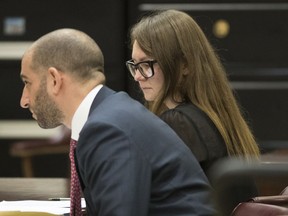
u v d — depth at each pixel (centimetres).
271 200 426
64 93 453
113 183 401
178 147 438
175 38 527
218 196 273
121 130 418
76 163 446
